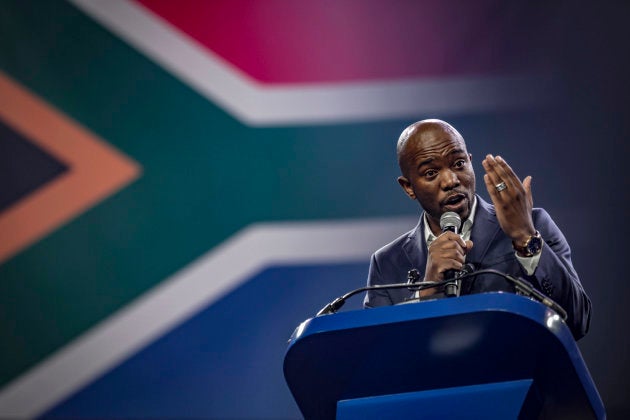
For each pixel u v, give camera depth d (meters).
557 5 12.01
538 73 11.94
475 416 3.95
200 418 11.55
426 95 12.08
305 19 12.39
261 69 12.35
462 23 12.15
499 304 3.74
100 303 11.97
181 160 12.23
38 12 12.59
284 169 12.12
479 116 11.94
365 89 12.17
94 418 11.65
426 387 4.18
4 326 11.93
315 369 4.20
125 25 12.53
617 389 10.86
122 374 11.75
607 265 11.30
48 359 11.85
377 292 6.15
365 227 11.90
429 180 5.67
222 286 11.89
